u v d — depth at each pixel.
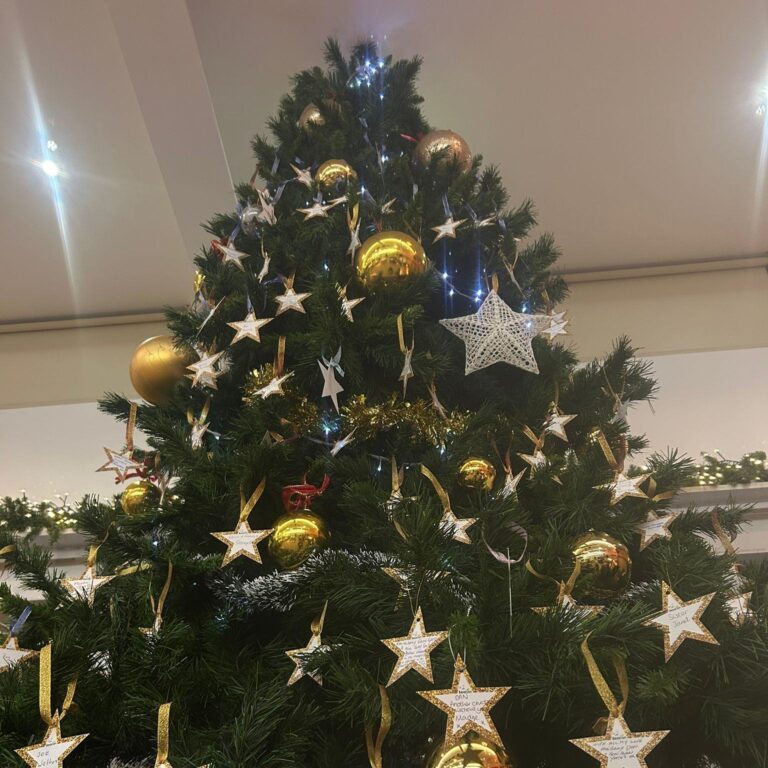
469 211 1.11
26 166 2.19
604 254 2.73
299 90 1.64
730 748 0.60
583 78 2.06
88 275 2.65
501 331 0.87
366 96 1.57
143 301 2.79
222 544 0.84
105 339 2.87
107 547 0.81
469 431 0.84
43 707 0.54
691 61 2.02
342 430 0.92
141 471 1.03
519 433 0.90
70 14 1.79
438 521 0.64
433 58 2.00
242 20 1.87
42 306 2.78
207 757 0.53
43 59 1.89
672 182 2.42
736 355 2.96
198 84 1.75
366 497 0.71
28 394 2.78
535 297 1.11
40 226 2.41
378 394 0.96
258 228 1.16
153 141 1.88
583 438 0.95
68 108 2.03
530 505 0.83
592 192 2.45
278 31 1.91
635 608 0.57
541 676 0.54
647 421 2.91
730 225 2.61
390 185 1.23
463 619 0.56
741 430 2.85
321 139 1.39
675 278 2.81
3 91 1.96
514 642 0.57
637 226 2.61
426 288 0.95
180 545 0.81
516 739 0.64
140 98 1.77
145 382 1.17
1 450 2.99
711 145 2.28
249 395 0.95
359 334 0.88
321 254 1.05
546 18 1.90
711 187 2.44
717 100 2.13
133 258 2.58
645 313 2.76
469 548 0.71
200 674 0.68
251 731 0.54
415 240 0.97
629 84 2.08
